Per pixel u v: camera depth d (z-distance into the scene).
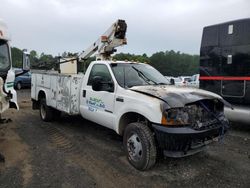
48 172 4.20
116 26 6.73
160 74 6.00
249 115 6.34
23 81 20.33
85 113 5.86
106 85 5.17
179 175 4.15
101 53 7.12
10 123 7.60
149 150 4.10
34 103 8.48
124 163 4.57
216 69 7.01
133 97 4.47
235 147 5.54
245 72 6.34
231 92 6.66
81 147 5.41
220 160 4.80
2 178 3.97
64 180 3.93
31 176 4.05
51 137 6.15
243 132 6.78
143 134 4.14
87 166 4.44
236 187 3.80
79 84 6.05
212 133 4.17
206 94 4.45
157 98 4.11
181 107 3.94
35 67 9.13
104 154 5.01
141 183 3.87
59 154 5.00
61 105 6.62
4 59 5.94
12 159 4.73
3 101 5.48
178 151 3.99
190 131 3.86
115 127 4.89
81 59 8.15
